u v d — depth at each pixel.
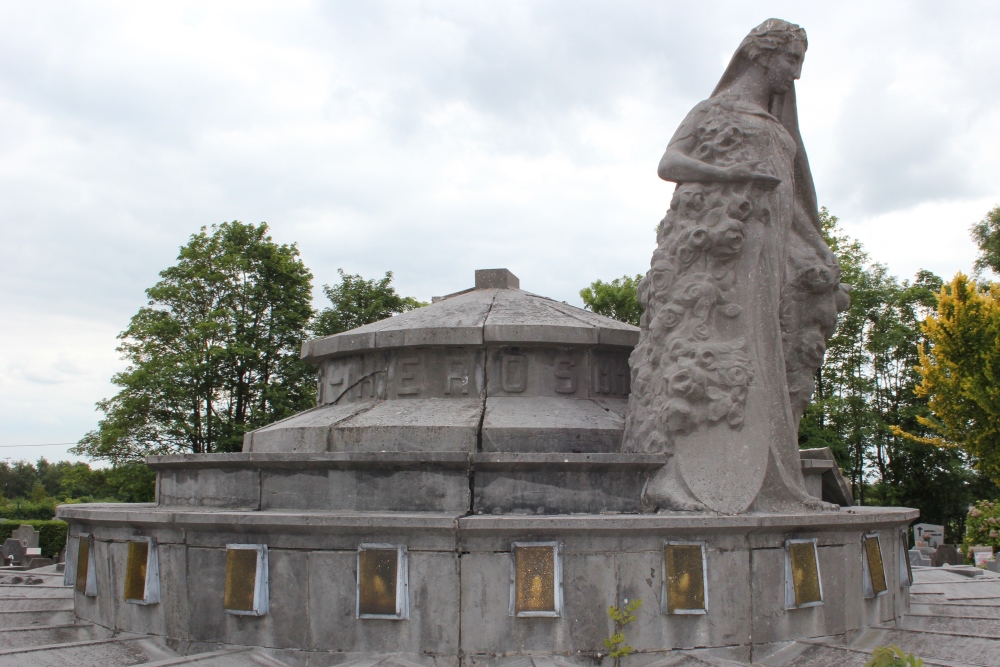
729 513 7.43
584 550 6.92
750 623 7.18
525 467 7.39
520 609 6.75
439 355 9.71
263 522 7.09
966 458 33.09
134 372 27.67
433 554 6.87
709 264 8.20
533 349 9.67
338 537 7.02
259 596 7.12
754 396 7.91
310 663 6.94
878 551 8.55
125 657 7.28
